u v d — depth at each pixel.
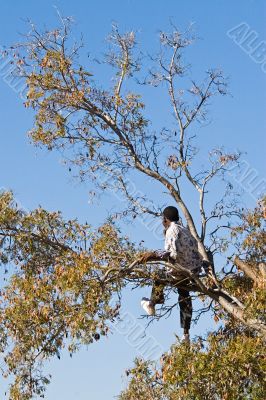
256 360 14.12
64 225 15.89
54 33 18.19
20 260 15.88
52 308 15.14
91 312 14.88
